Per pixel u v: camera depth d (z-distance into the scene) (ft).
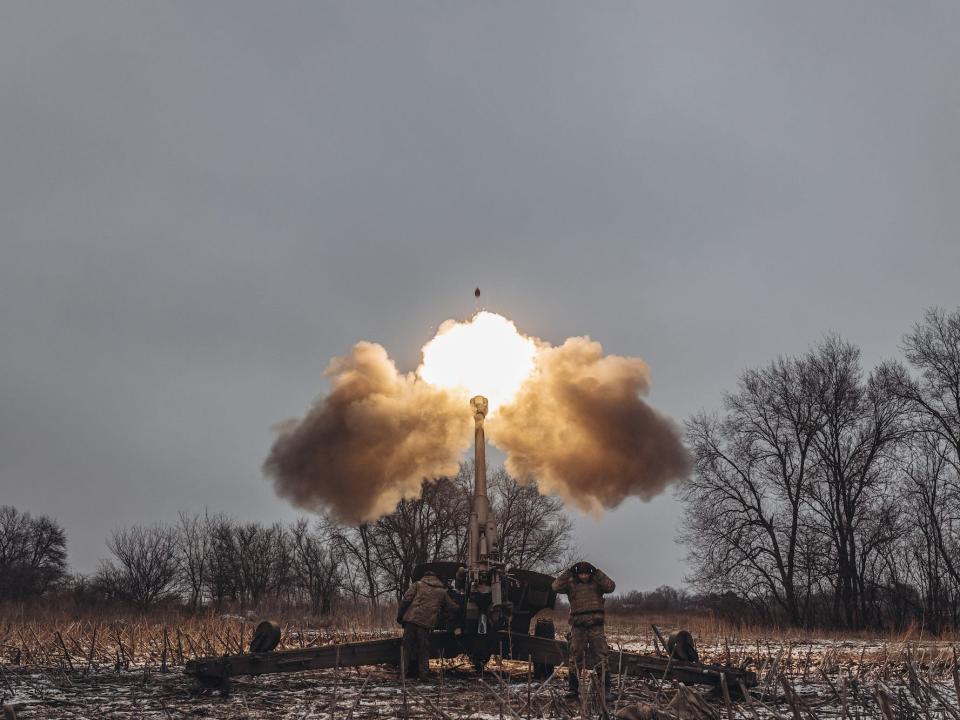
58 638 50.34
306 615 133.39
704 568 139.13
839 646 80.64
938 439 134.21
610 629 109.50
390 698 39.06
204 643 59.47
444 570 49.49
